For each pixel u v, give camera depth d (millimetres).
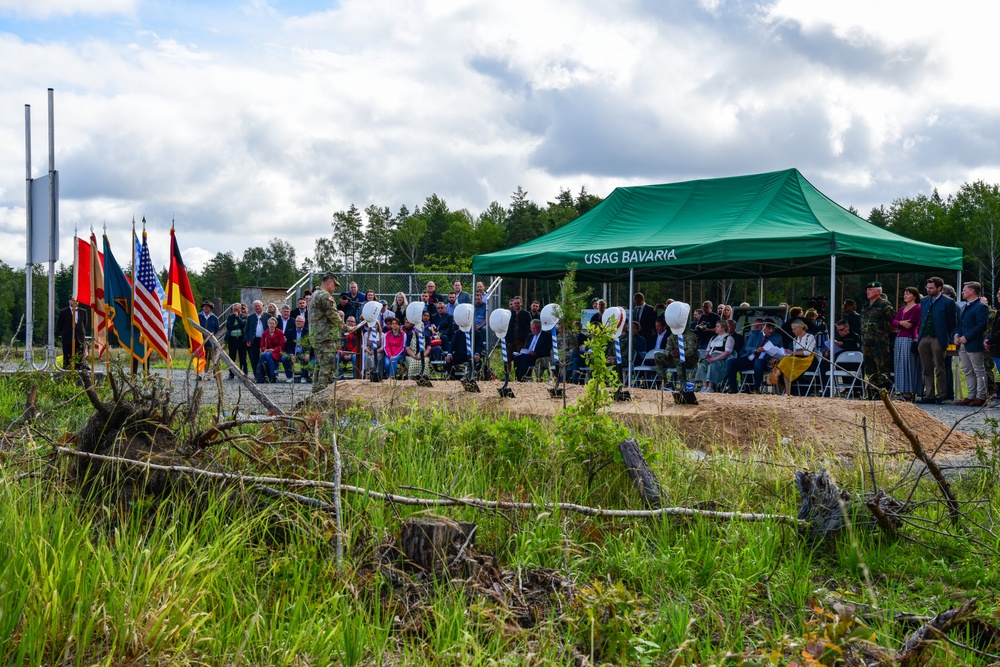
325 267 104375
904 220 87562
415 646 3531
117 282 12219
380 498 4855
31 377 11344
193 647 3170
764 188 16125
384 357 17141
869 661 3424
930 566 4777
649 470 5750
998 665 3340
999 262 78250
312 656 3281
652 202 17266
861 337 15188
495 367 16531
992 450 6914
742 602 4180
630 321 14430
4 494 4215
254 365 21078
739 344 15961
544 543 4680
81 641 3016
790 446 7480
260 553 4230
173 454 4883
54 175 18750
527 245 17594
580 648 3646
